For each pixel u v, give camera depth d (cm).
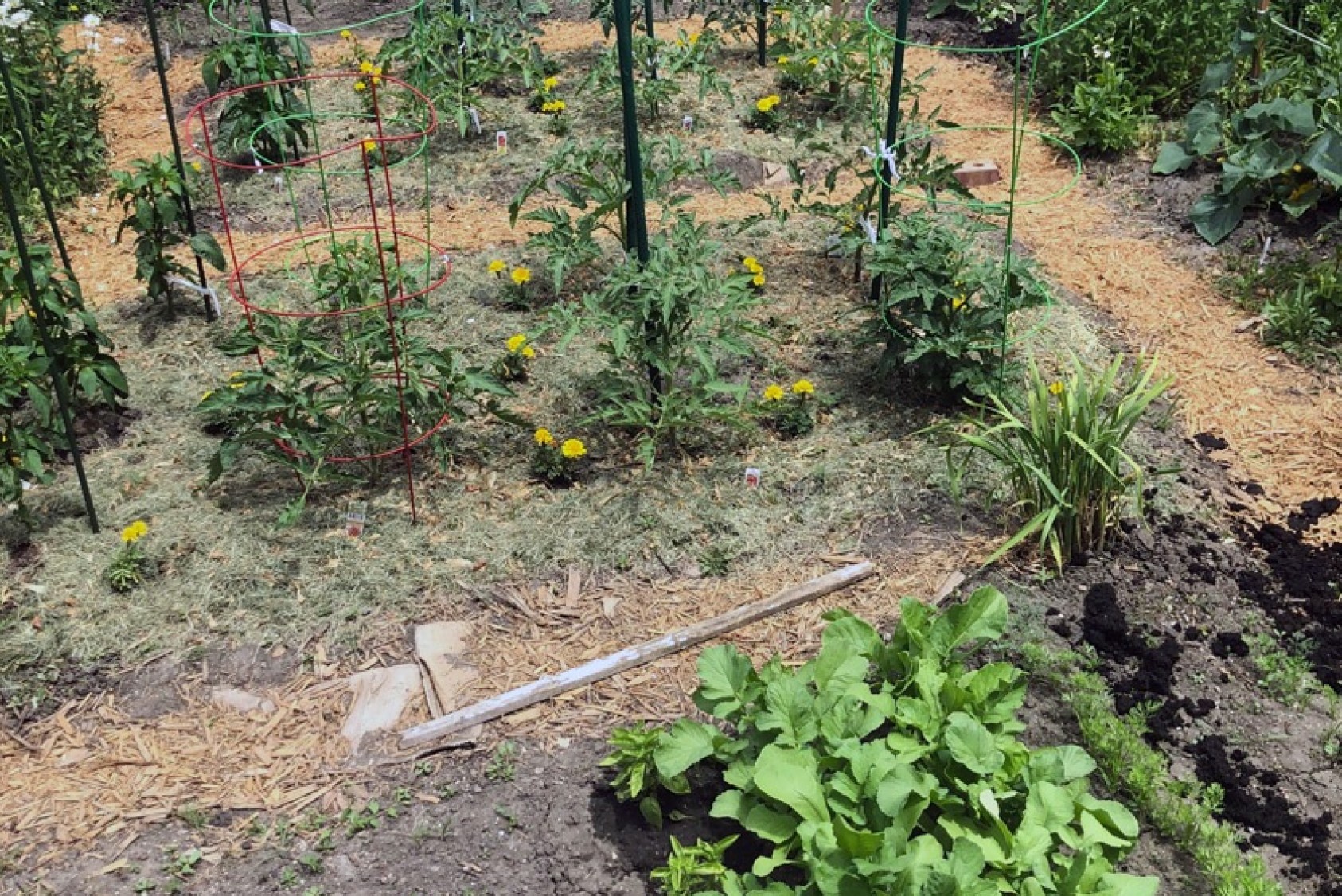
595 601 396
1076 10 722
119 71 808
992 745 304
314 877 313
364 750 347
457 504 432
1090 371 501
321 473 436
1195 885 310
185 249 599
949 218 604
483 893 309
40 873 314
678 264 439
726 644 355
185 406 486
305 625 384
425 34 705
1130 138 674
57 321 451
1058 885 281
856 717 315
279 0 905
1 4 631
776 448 457
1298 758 342
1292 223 593
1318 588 394
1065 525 404
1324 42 652
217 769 342
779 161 671
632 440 463
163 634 380
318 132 712
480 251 592
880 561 408
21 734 353
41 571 401
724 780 332
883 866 273
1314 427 469
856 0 884
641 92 695
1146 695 361
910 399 483
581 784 335
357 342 438
